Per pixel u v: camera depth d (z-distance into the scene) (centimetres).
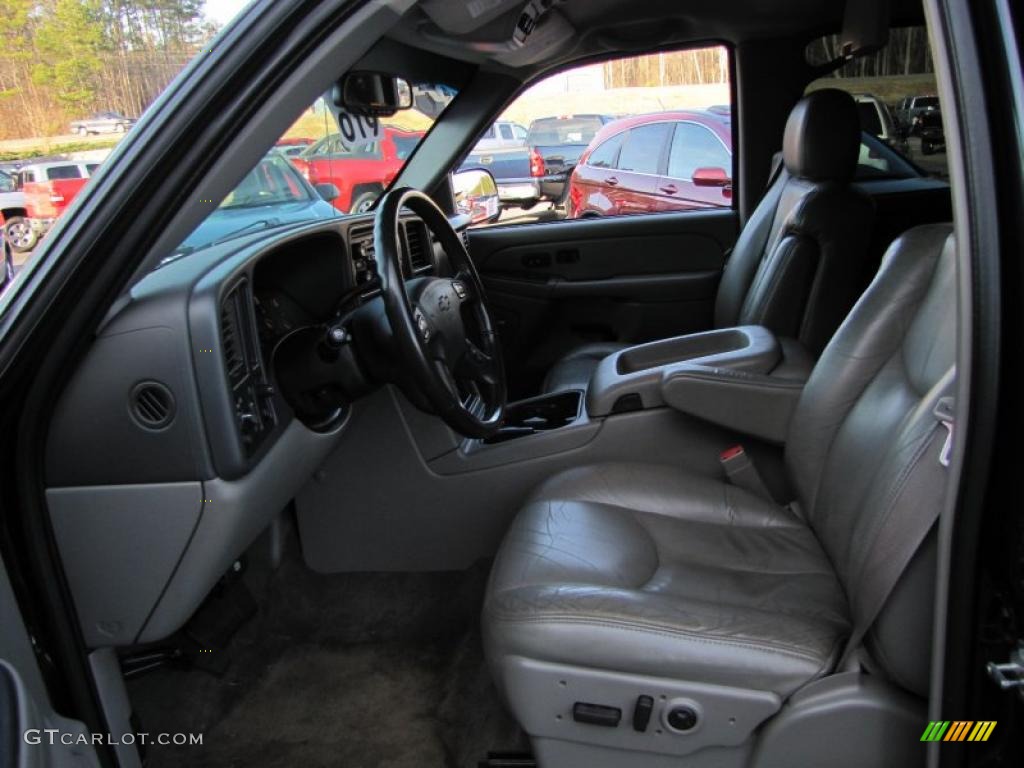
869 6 249
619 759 124
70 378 118
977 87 84
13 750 71
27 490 112
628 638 118
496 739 172
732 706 117
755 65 302
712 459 195
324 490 209
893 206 295
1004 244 83
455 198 314
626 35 282
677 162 336
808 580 142
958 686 94
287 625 208
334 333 155
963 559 90
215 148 108
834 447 151
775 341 202
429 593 214
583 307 327
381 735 175
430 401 149
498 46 233
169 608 132
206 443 124
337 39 108
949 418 108
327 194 225
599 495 168
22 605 109
